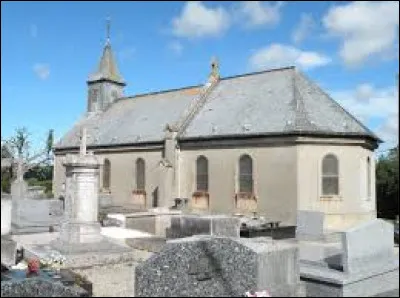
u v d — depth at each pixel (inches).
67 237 724.0
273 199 1120.2
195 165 1306.6
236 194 1195.9
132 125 1614.2
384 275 582.6
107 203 1457.9
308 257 663.1
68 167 743.1
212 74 1529.3
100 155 1605.6
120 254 706.2
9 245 634.8
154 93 1744.6
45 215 957.8
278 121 1154.0
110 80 1983.3
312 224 892.0
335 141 1115.3
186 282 482.0
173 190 1332.4
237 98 1378.0
